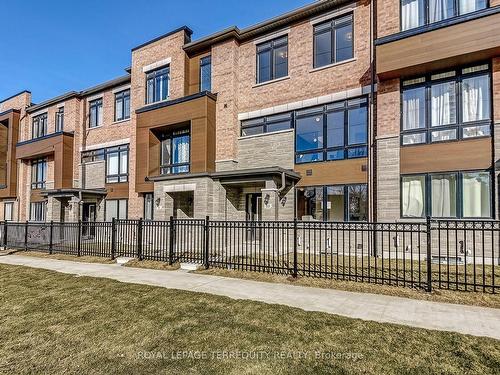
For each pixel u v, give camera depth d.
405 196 11.46
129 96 20.47
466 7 10.73
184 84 17.16
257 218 15.07
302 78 14.23
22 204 24.48
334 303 6.20
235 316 5.50
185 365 3.85
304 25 14.35
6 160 25.77
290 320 5.25
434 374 3.56
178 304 6.21
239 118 15.67
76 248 14.05
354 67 13.02
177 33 17.61
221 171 13.92
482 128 10.42
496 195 9.92
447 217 10.72
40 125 24.66
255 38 15.67
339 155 13.13
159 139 17.80
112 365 3.89
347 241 12.36
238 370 3.71
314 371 3.66
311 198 13.61
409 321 5.19
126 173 19.91
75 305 6.30
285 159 14.19
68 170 21.67
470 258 10.16
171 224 10.76
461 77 10.84
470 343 4.30
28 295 7.12
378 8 11.97
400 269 9.12
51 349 4.36
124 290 7.36
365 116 12.73
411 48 10.90
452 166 10.71
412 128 11.48
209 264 10.20
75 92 22.11
